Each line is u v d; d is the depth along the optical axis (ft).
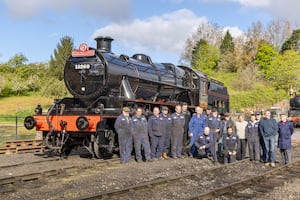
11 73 220.43
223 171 33.63
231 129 38.42
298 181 29.30
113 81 38.99
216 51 232.94
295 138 74.74
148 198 22.90
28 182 26.89
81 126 35.01
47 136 36.76
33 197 22.95
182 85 55.21
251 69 203.92
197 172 30.96
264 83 189.57
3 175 29.96
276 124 37.93
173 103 49.21
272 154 37.37
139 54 49.16
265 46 217.15
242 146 42.06
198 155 42.86
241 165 37.60
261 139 39.96
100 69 38.70
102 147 37.09
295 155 47.47
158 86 47.62
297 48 245.65
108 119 37.52
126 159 37.42
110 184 26.71
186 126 47.06
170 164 36.99
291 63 179.22
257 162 39.68
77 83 39.96
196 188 26.04
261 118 42.57
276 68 186.09
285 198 23.48
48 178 28.27
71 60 40.70
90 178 28.76
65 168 30.86
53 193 23.95
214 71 231.91
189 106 52.80
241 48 249.34
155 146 40.52
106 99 37.55
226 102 76.89
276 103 154.61
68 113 37.29
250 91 179.22
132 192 23.90
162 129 40.60
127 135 37.35
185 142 46.52
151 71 47.09
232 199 23.16
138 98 43.55
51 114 37.35
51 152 43.50
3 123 112.78
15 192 24.18
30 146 49.39
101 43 42.50
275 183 27.96
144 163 37.37
